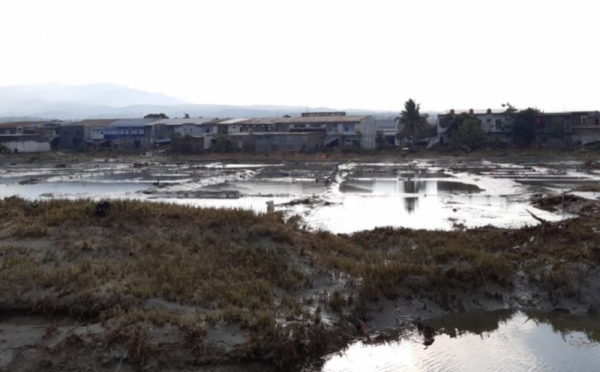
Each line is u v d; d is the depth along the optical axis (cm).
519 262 1625
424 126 9375
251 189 4481
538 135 8788
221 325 1151
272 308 1257
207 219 1819
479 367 1118
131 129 10238
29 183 5112
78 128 10244
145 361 1048
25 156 8444
